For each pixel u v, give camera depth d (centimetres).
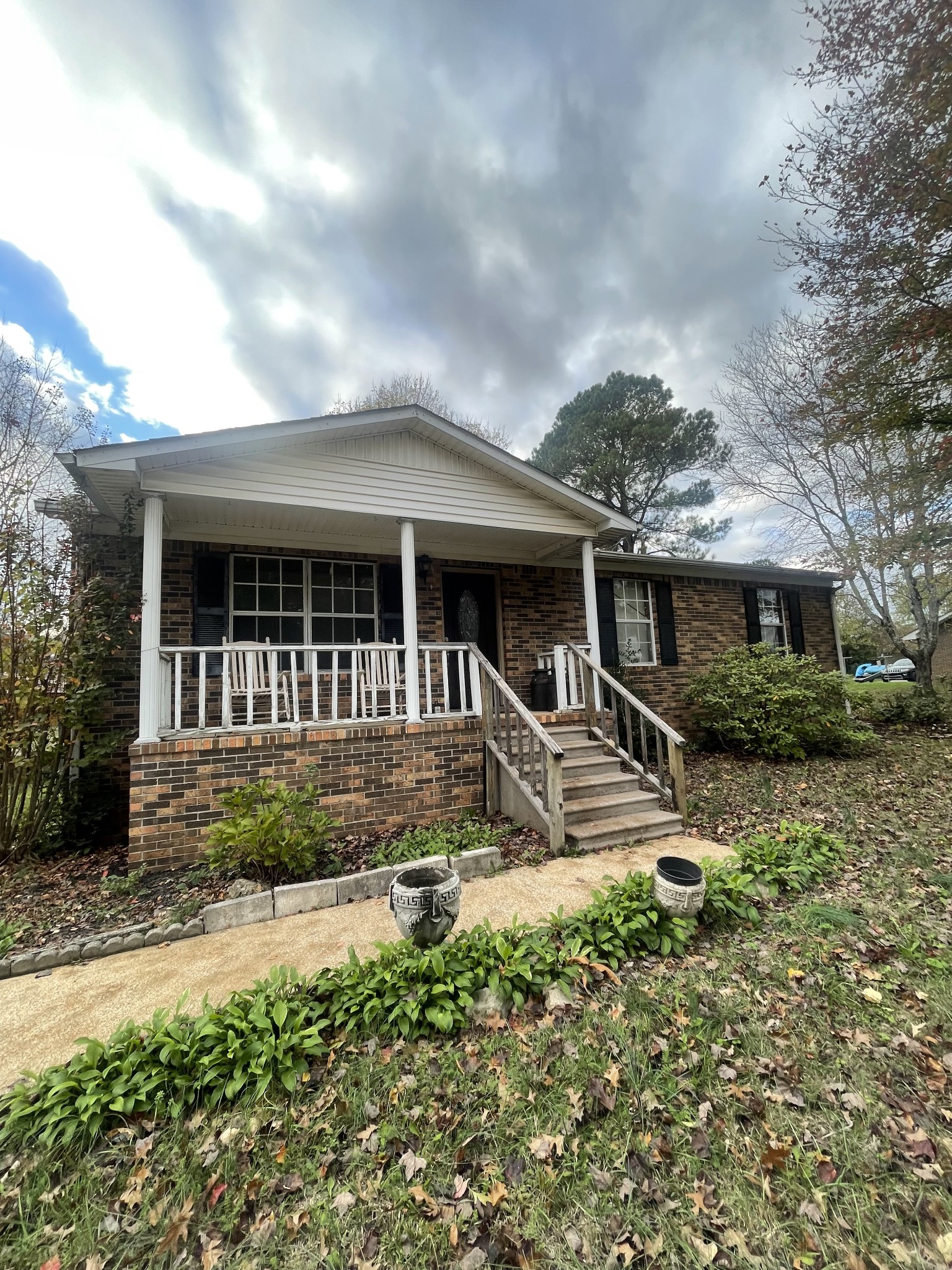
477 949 276
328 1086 215
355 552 768
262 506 578
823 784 676
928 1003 256
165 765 473
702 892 312
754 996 265
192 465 528
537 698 784
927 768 729
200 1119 201
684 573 1067
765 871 386
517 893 391
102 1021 268
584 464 2223
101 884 430
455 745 587
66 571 535
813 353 911
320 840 458
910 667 2309
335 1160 186
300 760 519
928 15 498
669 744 558
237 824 408
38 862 498
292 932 355
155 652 491
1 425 670
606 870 435
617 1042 234
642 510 2203
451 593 856
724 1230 160
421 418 611
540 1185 175
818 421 845
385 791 550
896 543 1028
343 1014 242
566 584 945
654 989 271
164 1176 181
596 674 701
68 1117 196
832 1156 183
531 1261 154
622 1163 182
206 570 673
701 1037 237
